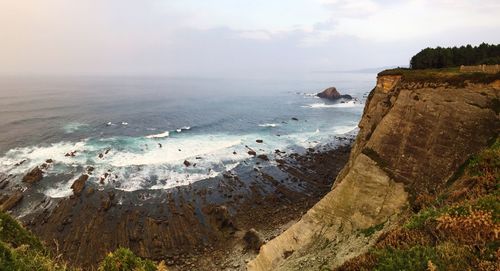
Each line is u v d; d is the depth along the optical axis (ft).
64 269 31.19
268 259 79.25
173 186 144.36
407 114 83.41
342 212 77.66
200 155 186.39
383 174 78.28
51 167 159.63
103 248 100.99
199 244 105.81
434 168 73.56
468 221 31.55
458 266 26.96
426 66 127.13
